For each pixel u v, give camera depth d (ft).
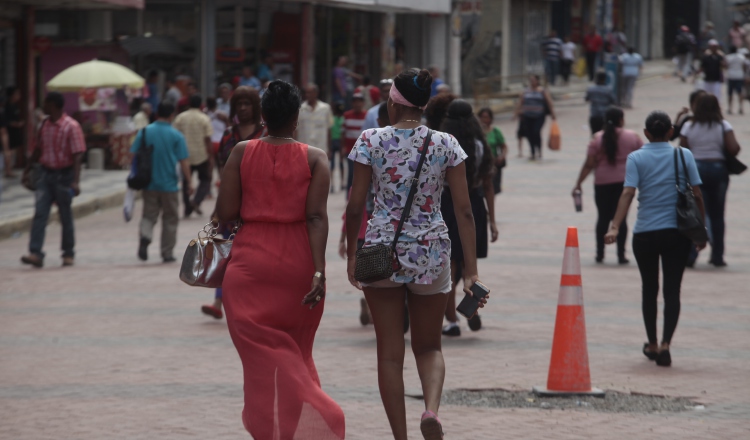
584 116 364.38
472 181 87.45
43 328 96.73
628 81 372.79
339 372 79.71
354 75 345.72
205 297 112.68
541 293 114.21
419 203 56.03
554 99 417.08
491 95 392.68
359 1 344.49
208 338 92.53
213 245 56.80
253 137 90.63
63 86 221.25
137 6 236.43
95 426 65.31
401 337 56.90
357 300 110.22
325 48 357.41
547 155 276.62
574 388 73.05
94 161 233.14
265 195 54.70
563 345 73.26
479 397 72.95
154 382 76.89
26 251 148.36
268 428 52.42
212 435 63.21
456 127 87.61
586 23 524.93
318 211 54.70
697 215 80.64
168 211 135.64
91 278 124.26
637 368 81.51
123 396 72.79
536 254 140.87
